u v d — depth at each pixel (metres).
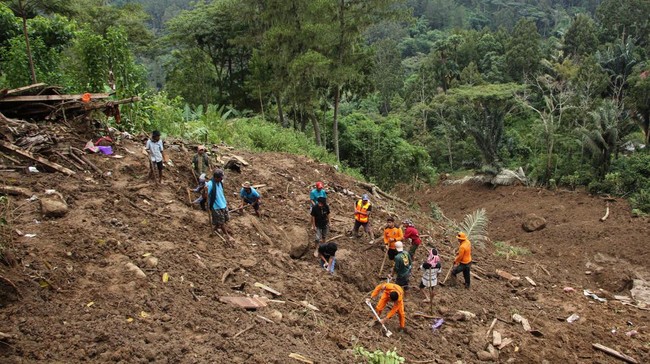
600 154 24.44
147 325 6.40
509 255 16.69
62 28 21.92
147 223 8.90
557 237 19.41
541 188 25.81
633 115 26.88
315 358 6.83
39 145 10.09
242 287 8.22
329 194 14.81
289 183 14.05
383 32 95.06
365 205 11.84
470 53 59.22
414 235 11.23
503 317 11.36
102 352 5.71
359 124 29.36
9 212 7.86
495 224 22.52
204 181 10.34
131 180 10.34
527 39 51.66
